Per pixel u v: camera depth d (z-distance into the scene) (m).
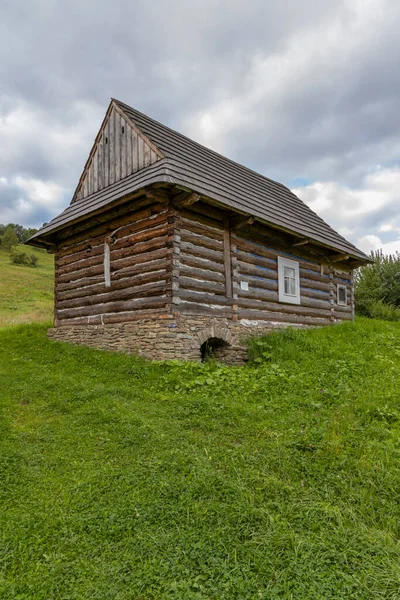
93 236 11.40
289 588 2.71
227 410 5.96
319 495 3.90
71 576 2.84
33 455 4.64
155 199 9.02
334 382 7.36
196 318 9.36
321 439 4.95
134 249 9.95
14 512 3.56
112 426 5.41
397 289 23.94
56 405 6.39
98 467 4.36
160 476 4.08
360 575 2.81
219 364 8.95
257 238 11.48
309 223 13.82
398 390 6.66
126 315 10.01
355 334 11.76
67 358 9.91
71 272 12.17
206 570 2.86
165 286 9.08
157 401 6.52
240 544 3.11
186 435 5.11
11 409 6.20
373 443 4.85
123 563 2.95
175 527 3.32
